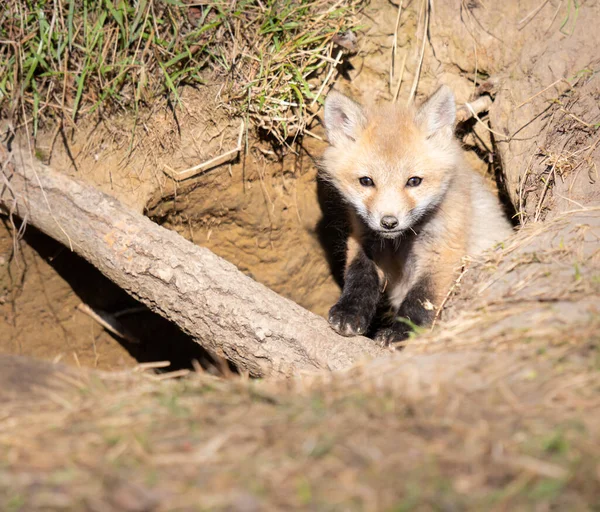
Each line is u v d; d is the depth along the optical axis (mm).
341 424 4219
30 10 9070
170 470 3871
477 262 7836
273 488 3666
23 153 9125
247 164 10625
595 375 4469
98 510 3559
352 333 8242
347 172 9133
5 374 5297
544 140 9484
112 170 9695
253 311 7770
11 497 3689
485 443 3928
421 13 10438
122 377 5438
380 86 10719
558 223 7863
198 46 9617
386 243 9656
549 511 3391
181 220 11016
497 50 10219
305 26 9945
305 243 12031
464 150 10859
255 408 4559
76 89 9375
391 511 3420
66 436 4332
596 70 9391
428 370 5043
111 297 11297
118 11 9258
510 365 4840
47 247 10336
